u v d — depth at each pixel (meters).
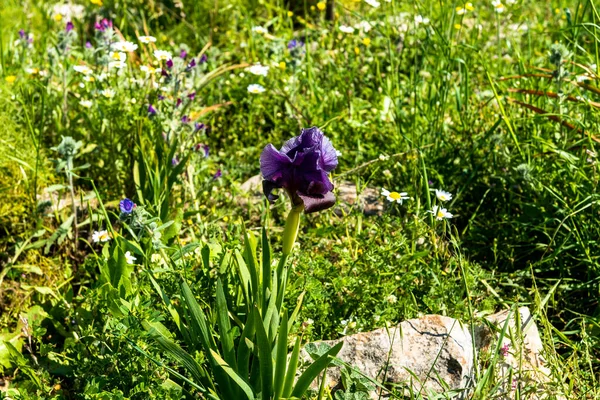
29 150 4.94
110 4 7.47
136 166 4.53
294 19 7.84
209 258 3.66
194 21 7.27
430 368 3.34
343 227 4.41
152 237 3.69
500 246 4.55
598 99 5.13
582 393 3.33
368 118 5.67
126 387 3.16
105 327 3.39
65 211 4.73
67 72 5.42
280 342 2.87
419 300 3.92
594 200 4.21
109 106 4.95
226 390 3.07
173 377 3.35
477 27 6.52
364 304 3.77
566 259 4.38
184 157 4.54
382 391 3.31
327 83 6.19
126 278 3.64
